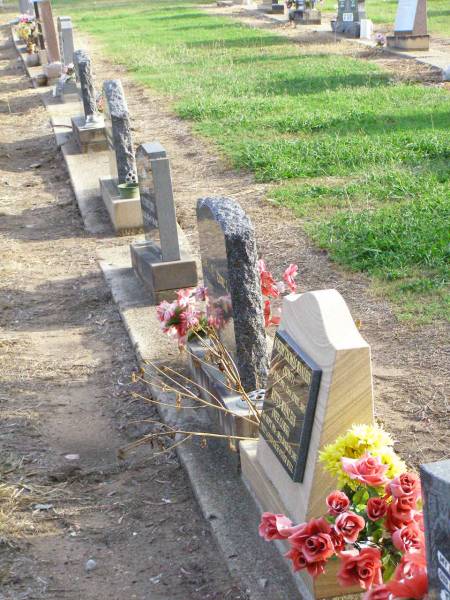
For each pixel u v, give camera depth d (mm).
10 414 3920
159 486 3375
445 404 3623
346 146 7691
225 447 3461
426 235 5309
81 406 4012
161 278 4902
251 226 3426
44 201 7559
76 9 25172
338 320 2605
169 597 2777
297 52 13992
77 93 11641
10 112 11523
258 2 23469
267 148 7934
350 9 15453
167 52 15086
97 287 5445
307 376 2604
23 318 5086
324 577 2562
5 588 2818
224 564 2908
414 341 4164
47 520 3168
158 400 3887
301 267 5262
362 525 2270
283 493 2846
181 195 7078
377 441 2404
